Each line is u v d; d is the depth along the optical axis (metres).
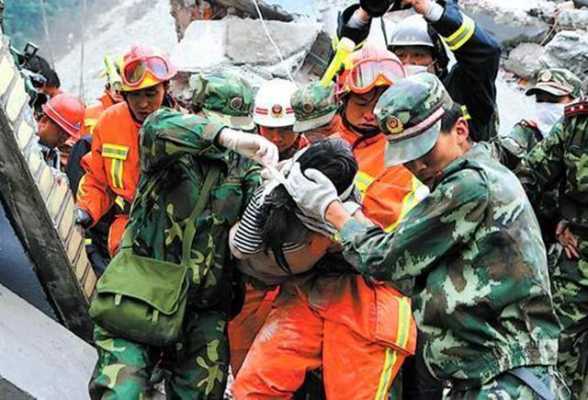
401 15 7.69
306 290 4.51
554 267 6.11
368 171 4.64
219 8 9.11
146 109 5.23
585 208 5.91
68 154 7.00
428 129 3.83
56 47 10.64
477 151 3.91
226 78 4.56
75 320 5.79
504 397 3.79
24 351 4.89
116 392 4.34
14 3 10.30
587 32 9.28
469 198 3.76
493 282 3.79
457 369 3.88
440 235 3.81
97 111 6.45
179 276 4.44
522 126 6.32
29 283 5.61
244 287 4.72
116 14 11.17
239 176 4.52
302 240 4.36
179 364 4.62
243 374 4.55
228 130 4.28
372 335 4.41
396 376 4.72
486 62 5.32
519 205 3.81
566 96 6.63
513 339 3.82
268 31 8.62
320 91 4.71
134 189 5.37
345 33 5.74
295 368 4.50
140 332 4.40
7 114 4.98
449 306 3.83
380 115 3.86
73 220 5.59
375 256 3.91
